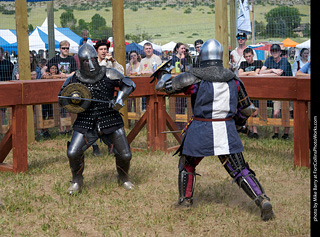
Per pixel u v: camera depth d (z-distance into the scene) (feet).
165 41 153.07
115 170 17.51
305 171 16.52
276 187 14.84
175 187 15.01
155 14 199.93
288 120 23.59
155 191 14.57
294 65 27.30
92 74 13.70
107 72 14.02
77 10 136.46
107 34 34.58
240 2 32.55
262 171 17.01
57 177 16.63
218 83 11.58
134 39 69.00
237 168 11.80
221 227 11.32
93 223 11.84
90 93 13.61
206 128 11.65
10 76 27.17
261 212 11.69
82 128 13.87
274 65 24.26
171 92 12.14
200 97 11.66
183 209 12.57
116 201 13.43
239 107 12.26
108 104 14.06
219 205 13.11
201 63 11.88
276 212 12.40
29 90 16.62
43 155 20.76
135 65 30.50
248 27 32.60
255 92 17.16
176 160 18.97
